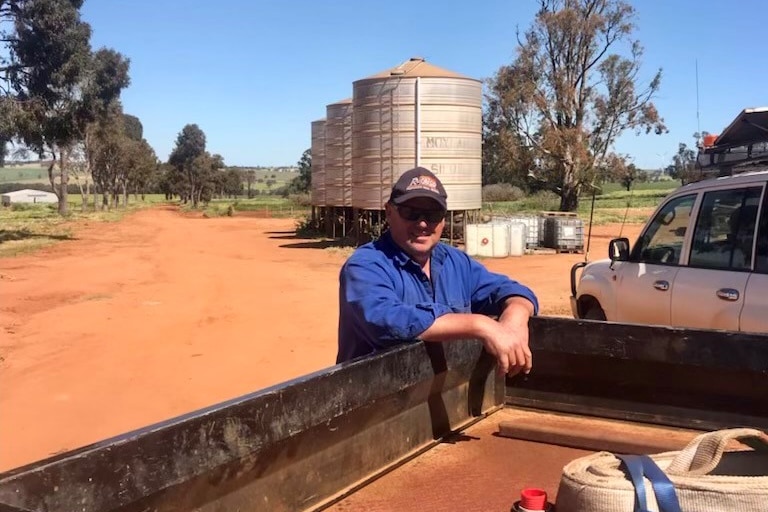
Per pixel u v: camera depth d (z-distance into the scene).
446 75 27.52
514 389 3.63
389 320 2.88
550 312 14.16
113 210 86.38
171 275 20.89
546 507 2.27
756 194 5.49
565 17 52.44
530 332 3.57
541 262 24.28
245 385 9.09
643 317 6.38
